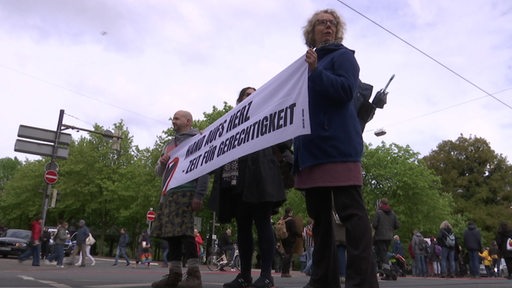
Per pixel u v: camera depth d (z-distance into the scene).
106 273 8.48
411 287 5.74
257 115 3.50
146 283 5.22
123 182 41.94
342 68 3.02
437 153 52.75
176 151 5.00
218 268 18.77
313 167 3.00
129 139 45.00
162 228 4.49
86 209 42.59
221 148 3.91
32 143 17.47
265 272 4.22
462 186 50.34
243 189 4.12
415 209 41.00
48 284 4.19
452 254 16.11
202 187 4.28
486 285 6.14
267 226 4.26
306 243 13.28
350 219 2.87
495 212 47.88
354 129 3.00
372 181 41.97
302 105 3.01
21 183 49.84
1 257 24.41
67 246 26.45
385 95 4.26
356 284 2.73
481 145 51.16
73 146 44.22
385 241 11.36
